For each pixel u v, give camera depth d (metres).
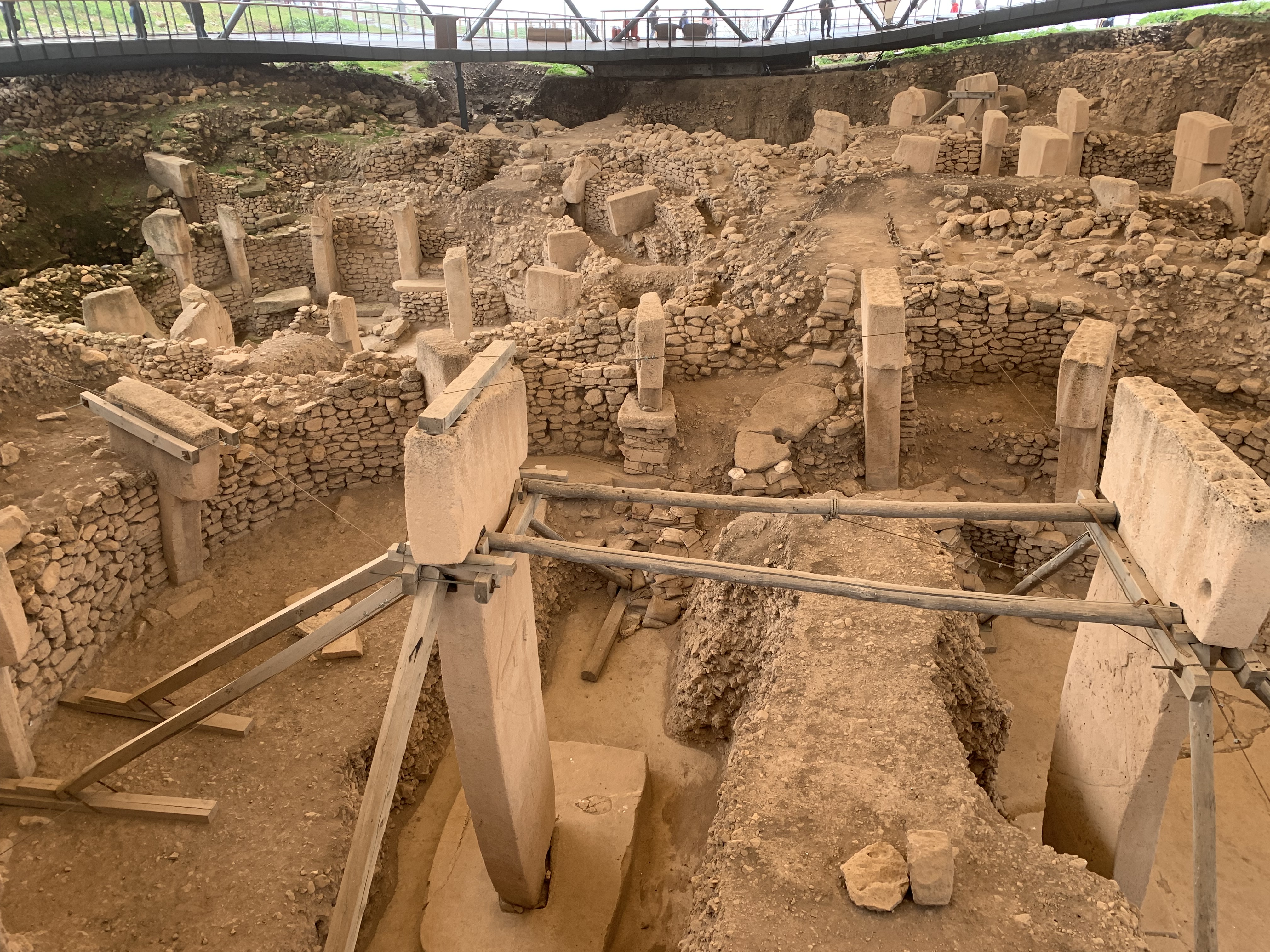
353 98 23.55
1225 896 6.38
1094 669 5.73
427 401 9.38
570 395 10.09
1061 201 12.59
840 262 11.41
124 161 20.30
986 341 10.46
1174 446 4.39
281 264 19.75
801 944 4.15
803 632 6.16
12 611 5.42
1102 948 4.09
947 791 4.91
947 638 6.20
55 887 5.41
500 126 23.44
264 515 8.91
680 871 6.64
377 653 7.38
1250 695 7.97
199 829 5.84
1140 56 18.17
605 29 24.02
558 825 6.59
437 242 19.34
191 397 9.12
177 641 7.50
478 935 5.96
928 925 4.21
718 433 9.80
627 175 18.11
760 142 17.67
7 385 8.43
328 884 5.60
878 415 9.22
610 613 8.99
